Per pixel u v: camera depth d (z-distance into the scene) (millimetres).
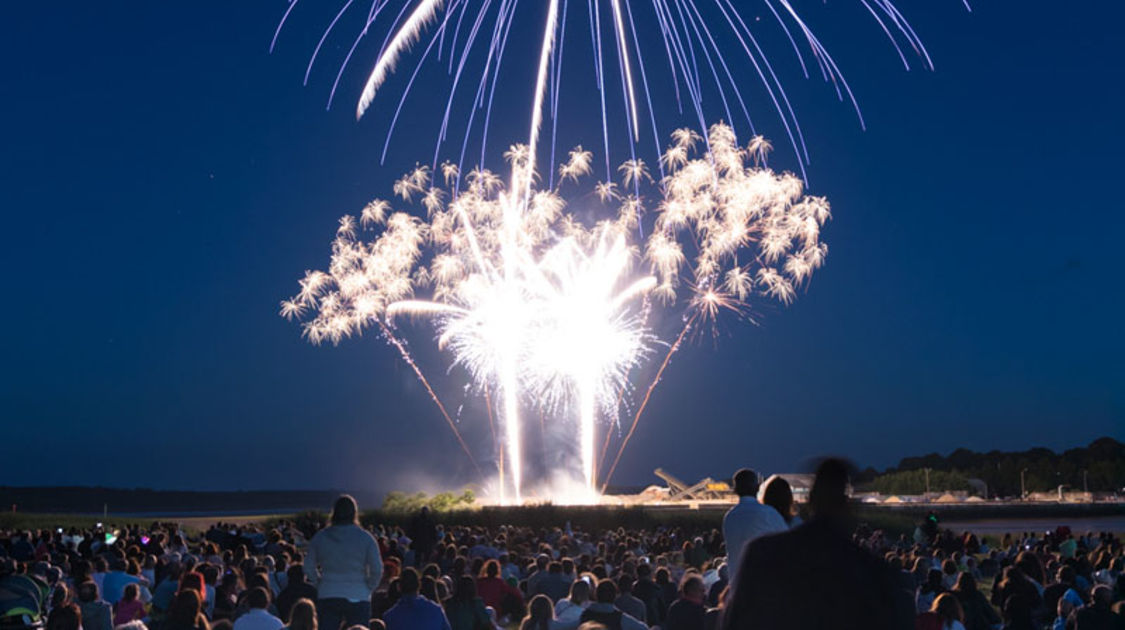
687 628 12812
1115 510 111750
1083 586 20641
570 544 32969
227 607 16703
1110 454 174125
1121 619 13125
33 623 14695
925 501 108875
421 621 12469
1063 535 41469
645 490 97625
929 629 13102
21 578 14867
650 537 43719
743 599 5066
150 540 29359
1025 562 20953
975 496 140125
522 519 56625
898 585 5059
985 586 30203
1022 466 173750
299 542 38375
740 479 9141
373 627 12391
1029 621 14344
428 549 28484
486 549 27562
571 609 14695
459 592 15375
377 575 13281
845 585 4898
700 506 74750
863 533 42031
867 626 4871
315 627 10797
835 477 5219
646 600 16766
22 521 62531
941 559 29891
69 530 44250
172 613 11672
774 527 8352
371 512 62281
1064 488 165000
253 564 22016
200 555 29531
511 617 18641
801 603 4906
